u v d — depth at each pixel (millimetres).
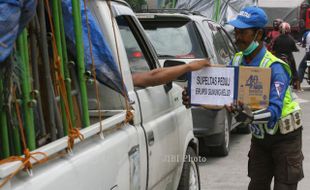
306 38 16453
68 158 2766
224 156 7977
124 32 4297
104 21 3689
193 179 5316
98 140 3125
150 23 7848
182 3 16109
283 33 15211
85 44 3287
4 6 2340
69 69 3133
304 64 16359
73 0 3061
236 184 6559
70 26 3131
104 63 3389
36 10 2742
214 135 7449
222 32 9156
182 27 7730
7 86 2447
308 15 36656
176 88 4953
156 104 4242
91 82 3361
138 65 4383
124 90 3510
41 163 2539
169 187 4586
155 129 4090
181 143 4855
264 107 3895
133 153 3566
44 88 2834
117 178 3271
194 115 7098
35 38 2744
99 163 3018
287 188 4199
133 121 3682
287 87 4070
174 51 7555
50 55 2945
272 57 4062
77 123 3168
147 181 3891
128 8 4340
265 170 4391
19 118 2523
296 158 4191
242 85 3924
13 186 2340
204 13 16094
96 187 2979
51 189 2539
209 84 4020
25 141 2598
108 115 3570
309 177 6719
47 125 2855
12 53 2432
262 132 4195
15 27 2389
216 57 7785
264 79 3875
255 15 4031
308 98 14516
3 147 2498
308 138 9070
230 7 16109
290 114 4137
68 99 2980
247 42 4086
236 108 3891
